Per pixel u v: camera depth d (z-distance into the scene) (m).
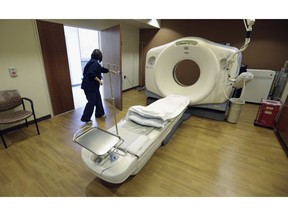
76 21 3.01
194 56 2.60
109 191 1.41
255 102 3.80
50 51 2.61
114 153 1.24
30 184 1.47
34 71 2.47
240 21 3.75
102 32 3.41
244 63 3.94
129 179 1.54
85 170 1.64
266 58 3.73
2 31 2.05
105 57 3.51
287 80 2.95
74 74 5.15
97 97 2.74
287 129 2.05
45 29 2.48
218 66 2.41
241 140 2.22
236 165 1.75
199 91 2.67
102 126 2.60
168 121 1.82
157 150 1.97
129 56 4.66
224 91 2.49
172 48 2.72
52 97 2.79
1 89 2.16
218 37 4.04
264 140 2.23
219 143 2.14
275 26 3.48
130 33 4.49
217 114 2.76
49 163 1.73
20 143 2.06
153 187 1.46
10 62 2.19
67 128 2.48
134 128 1.65
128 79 4.84
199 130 2.47
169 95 2.67
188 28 4.29
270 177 1.60
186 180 1.54
